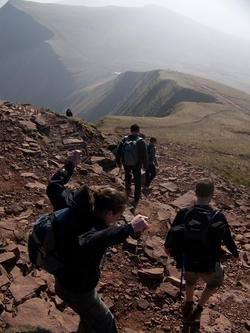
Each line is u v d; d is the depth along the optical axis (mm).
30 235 3107
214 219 4324
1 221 6578
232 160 26156
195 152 25766
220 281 4660
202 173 15469
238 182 20969
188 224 4309
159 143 26906
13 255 5164
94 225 3127
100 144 15039
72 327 4102
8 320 3939
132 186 11359
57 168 10516
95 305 3344
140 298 5504
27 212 7355
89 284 3154
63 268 3105
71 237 3029
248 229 9930
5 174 9008
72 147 13180
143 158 9188
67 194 3504
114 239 2916
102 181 10516
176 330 4852
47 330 3785
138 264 6488
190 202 10891
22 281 4781
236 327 5109
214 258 4301
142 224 3055
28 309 4172
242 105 98188
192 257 4270
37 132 12867
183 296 5676
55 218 3074
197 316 4930
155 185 12625
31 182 8938
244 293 6297
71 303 3281
